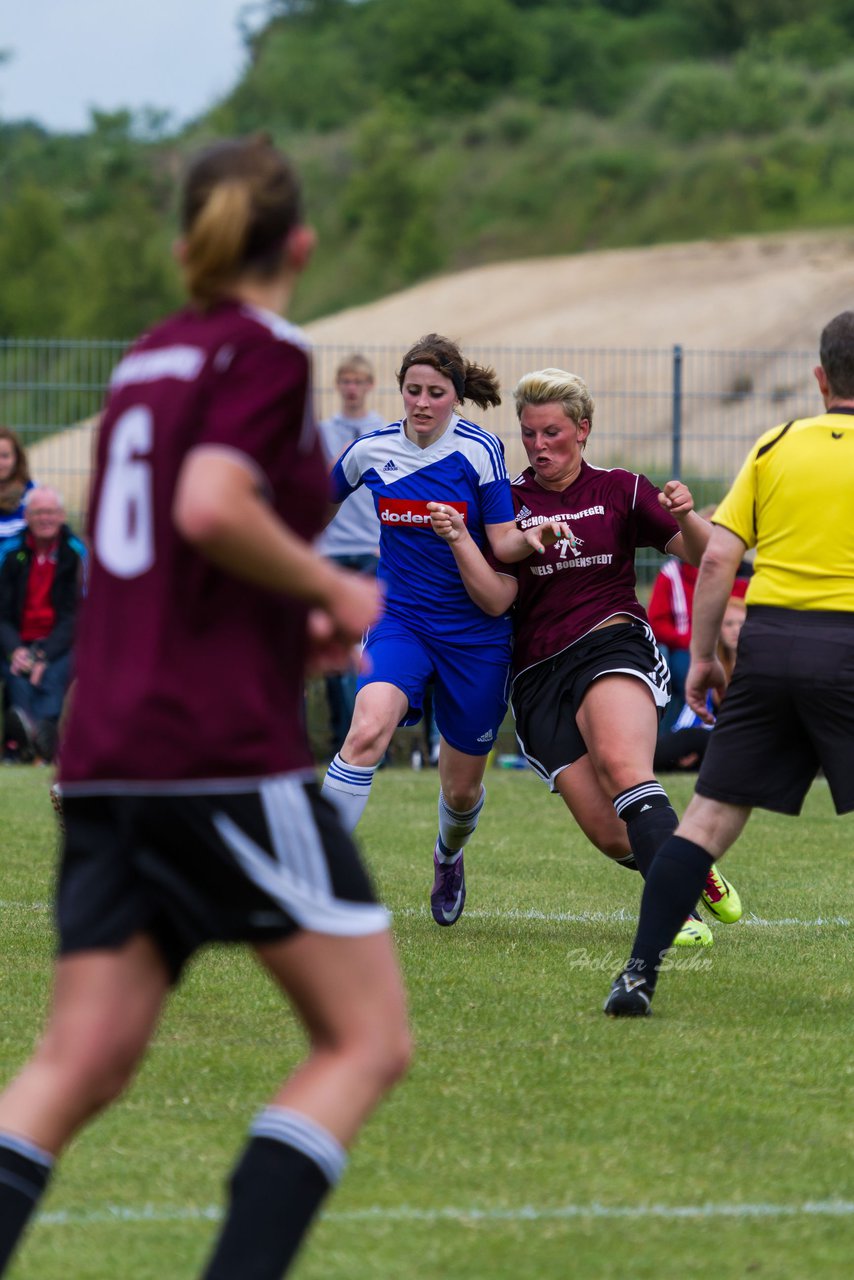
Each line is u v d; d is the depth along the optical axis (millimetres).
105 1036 7812
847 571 14602
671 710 36594
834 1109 12359
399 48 195625
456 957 17875
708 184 155500
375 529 37031
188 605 7629
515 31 193375
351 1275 9109
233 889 7730
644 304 114188
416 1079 12961
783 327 107750
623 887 23078
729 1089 12828
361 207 166750
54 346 46969
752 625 14859
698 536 17984
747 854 26766
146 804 7609
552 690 18297
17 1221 7547
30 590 37625
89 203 190250
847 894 22891
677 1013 15367
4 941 18156
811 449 14781
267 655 7773
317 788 8031
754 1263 9406
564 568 18375
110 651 7781
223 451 7293
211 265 8000
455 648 18984
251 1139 7730
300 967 7848
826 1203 10406
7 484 37906
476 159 173750
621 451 51625
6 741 38469
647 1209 10242
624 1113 12172
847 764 14422
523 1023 14852
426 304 120188
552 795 33969
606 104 184375
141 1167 10859
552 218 159875
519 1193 10492
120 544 7836
